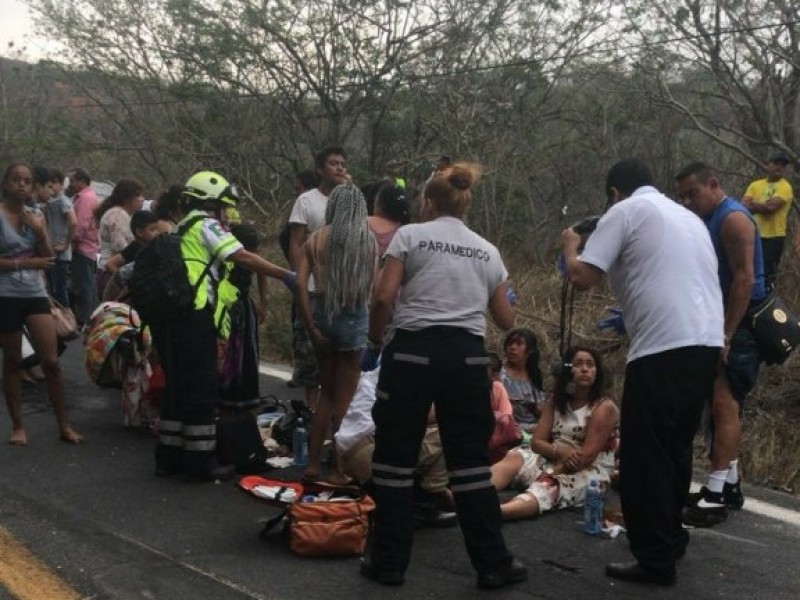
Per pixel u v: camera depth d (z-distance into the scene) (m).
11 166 6.12
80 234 10.65
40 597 4.06
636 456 4.31
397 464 4.27
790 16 12.19
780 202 9.33
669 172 13.62
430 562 4.61
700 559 4.73
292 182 18.59
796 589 4.37
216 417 5.91
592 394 5.55
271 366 9.36
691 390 4.26
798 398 7.73
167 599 4.07
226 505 5.34
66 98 23.62
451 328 4.24
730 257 5.11
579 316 9.58
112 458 6.20
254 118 18.81
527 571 4.43
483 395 4.28
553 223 14.66
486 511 4.25
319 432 5.63
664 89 13.09
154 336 5.81
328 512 4.57
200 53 18.38
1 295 6.20
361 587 4.25
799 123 12.46
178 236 5.75
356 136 18.72
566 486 5.42
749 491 5.97
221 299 5.81
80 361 9.34
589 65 14.87
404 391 4.22
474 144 15.18
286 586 4.24
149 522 5.04
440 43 16.89
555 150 15.13
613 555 4.75
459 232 4.37
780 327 5.28
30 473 5.84
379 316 4.31
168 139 19.61
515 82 15.77
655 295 4.27
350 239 5.40
